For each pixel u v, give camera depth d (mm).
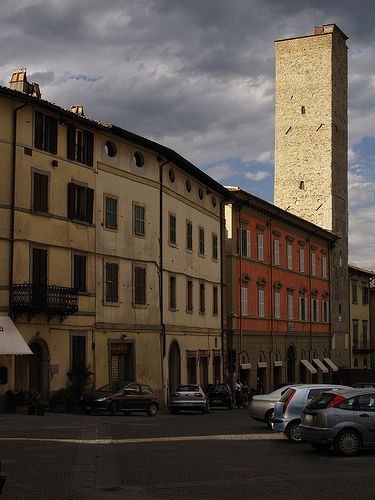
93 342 39156
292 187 79500
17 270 34438
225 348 57219
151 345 44344
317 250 77375
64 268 37250
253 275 61812
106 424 29641
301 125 79188
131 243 42781
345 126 82312
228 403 49281
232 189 58562
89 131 39406
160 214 45812
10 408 33219
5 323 33312
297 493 14828
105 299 40250
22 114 35188
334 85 78812
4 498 13508
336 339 81750
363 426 20922
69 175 37875
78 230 38312
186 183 50531
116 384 37000
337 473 17516
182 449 21719
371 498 14383
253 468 18141
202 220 53594
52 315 36094
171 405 42062
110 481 15766
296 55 79750
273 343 65188
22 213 34844
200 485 15570
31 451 19922
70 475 16281
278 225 67438
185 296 49750
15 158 34656
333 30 78375
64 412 35969
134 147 43312
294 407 24641
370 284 95438
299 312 71750
